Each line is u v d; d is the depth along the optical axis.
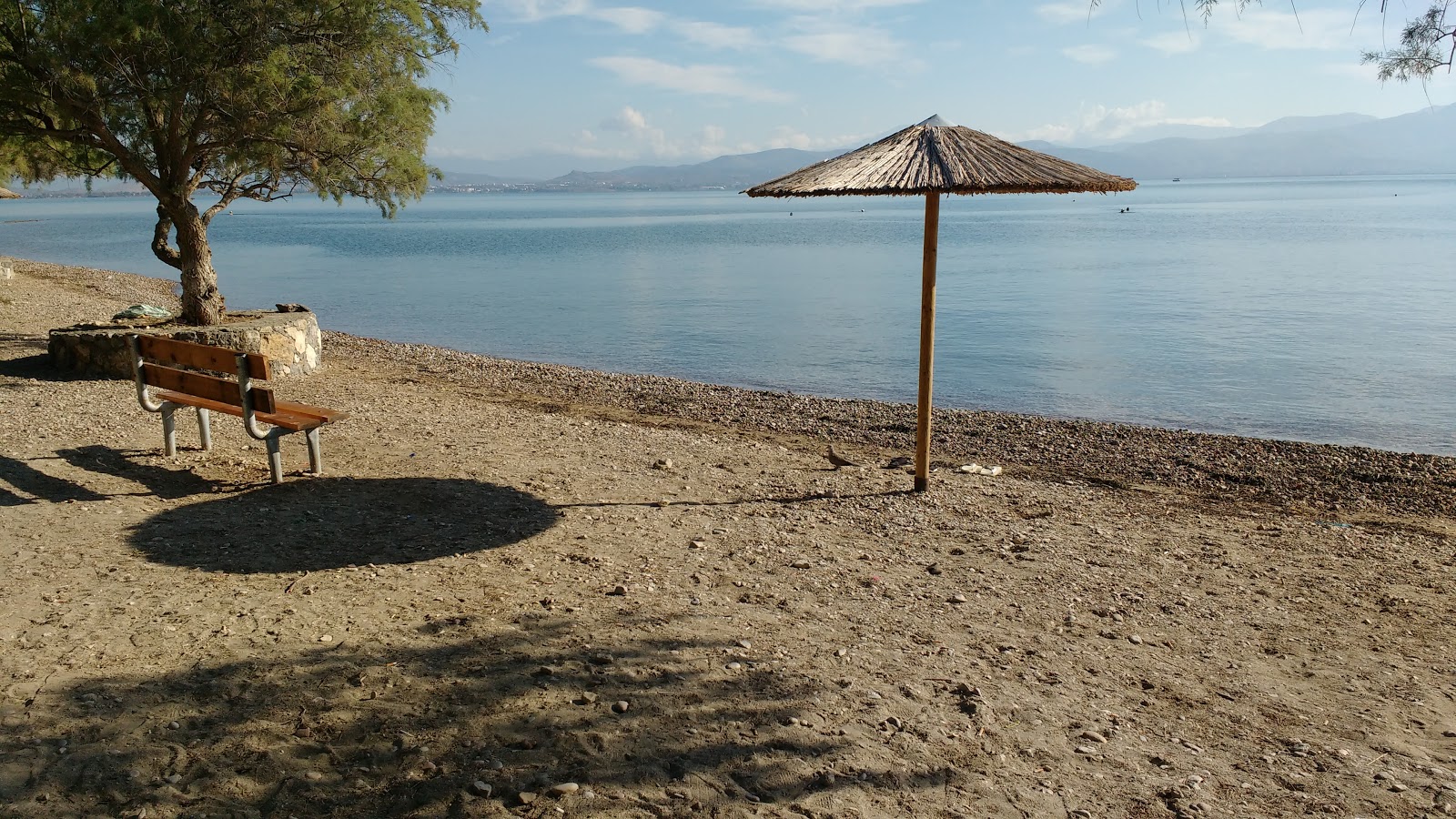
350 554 6.07
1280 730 4.43
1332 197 156.50
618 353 21.92
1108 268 41.41
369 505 7.23
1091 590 6.29
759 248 63.22
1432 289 31.38
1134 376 18.55
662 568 6.16
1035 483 9.83
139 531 6.34
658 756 3.72
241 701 4.01
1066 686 4.75
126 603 5.08
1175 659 5.22
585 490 8.10
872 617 5.54
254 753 3.62
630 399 15.11
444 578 5.70
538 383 16.27
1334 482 10.55
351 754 3.63
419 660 4.48
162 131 12.92
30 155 14.42
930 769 3.79
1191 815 3.61
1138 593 6.27
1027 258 48.41
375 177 14.45
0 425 9.27
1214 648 5.41
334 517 6.88
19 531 6.23
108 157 14.42
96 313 20.47
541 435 10.40
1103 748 4.12
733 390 16.25
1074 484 10.12
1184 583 6.55
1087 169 7.34
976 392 17.20
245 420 7.51
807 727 4.04
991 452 11.81
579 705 4.10
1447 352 20.34
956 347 22.19
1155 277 37.41
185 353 7.94
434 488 7.81
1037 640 5.36
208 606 5.08
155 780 3.41
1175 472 10.92
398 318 28.36
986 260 47.19
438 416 11.30
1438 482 10.55
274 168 13.41
